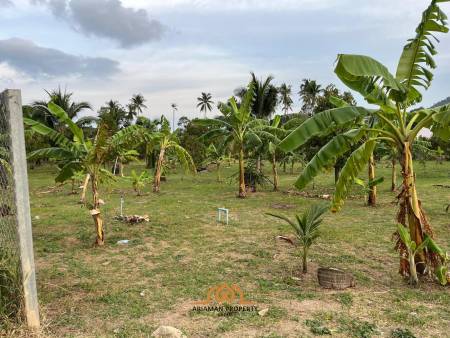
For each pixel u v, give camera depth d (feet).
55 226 32.22
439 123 16.42
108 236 28.50
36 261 22.24
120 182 71.82
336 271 17.67
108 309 15.14
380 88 17.99
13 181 12.40
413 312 14.64
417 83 17.56
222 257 22.89
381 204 43.93
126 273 19.97
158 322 13.87
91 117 74.28
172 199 49.19
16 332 12.30
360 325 13.35
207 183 71.61
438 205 41.81
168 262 21.93
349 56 14.90
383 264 21.57
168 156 86.22
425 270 18.65
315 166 18.29
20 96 12.42
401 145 18.48
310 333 12.80
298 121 52.44
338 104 29.48
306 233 19.56
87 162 25.00
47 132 25.29
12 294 12.75
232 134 51.52
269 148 51.39
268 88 79.25
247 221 34.19
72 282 18.56
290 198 49.96
